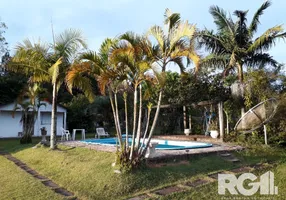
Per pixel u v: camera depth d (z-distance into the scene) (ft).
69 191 19.80
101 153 29.32
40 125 77.82
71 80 25.86
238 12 48.42
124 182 20.08
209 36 48.65
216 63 50.37
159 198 17.15
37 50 36.88
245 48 48.98
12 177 24.32
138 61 21.63
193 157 28.48
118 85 24.17
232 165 27.37
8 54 79.25
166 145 45.52
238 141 40.83
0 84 78.07
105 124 82.23
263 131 41.39
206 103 49.42
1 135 73.15
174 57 22.49
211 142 43.52
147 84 23.20
